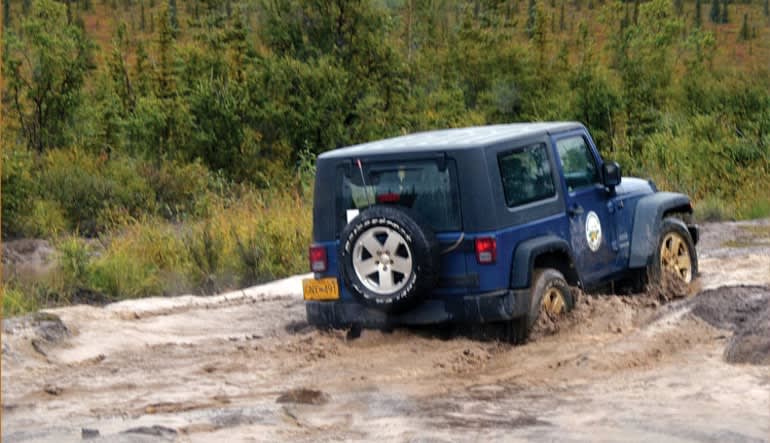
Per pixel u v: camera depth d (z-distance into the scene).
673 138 29.80
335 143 34.75
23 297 17.38
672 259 14.67
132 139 34.97
